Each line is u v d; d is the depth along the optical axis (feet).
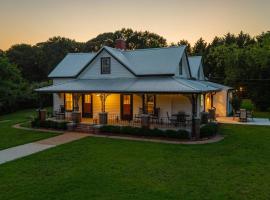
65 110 87.15
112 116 79.30
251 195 29.04
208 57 155.53
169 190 30.30
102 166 39.17
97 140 57.62
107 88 69.41
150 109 75.00
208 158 43.39
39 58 226.79
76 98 75.92
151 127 66.23
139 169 37.78
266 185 31.83
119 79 77.77
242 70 129.70
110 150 48.62
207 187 31.22
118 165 39.60
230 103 106.83
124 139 58.59
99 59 81.35
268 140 57.36
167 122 72.79
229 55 131.13
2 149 50.72
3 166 39.55
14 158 44.09
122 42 93.76
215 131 64.44
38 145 53.47
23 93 147.13
